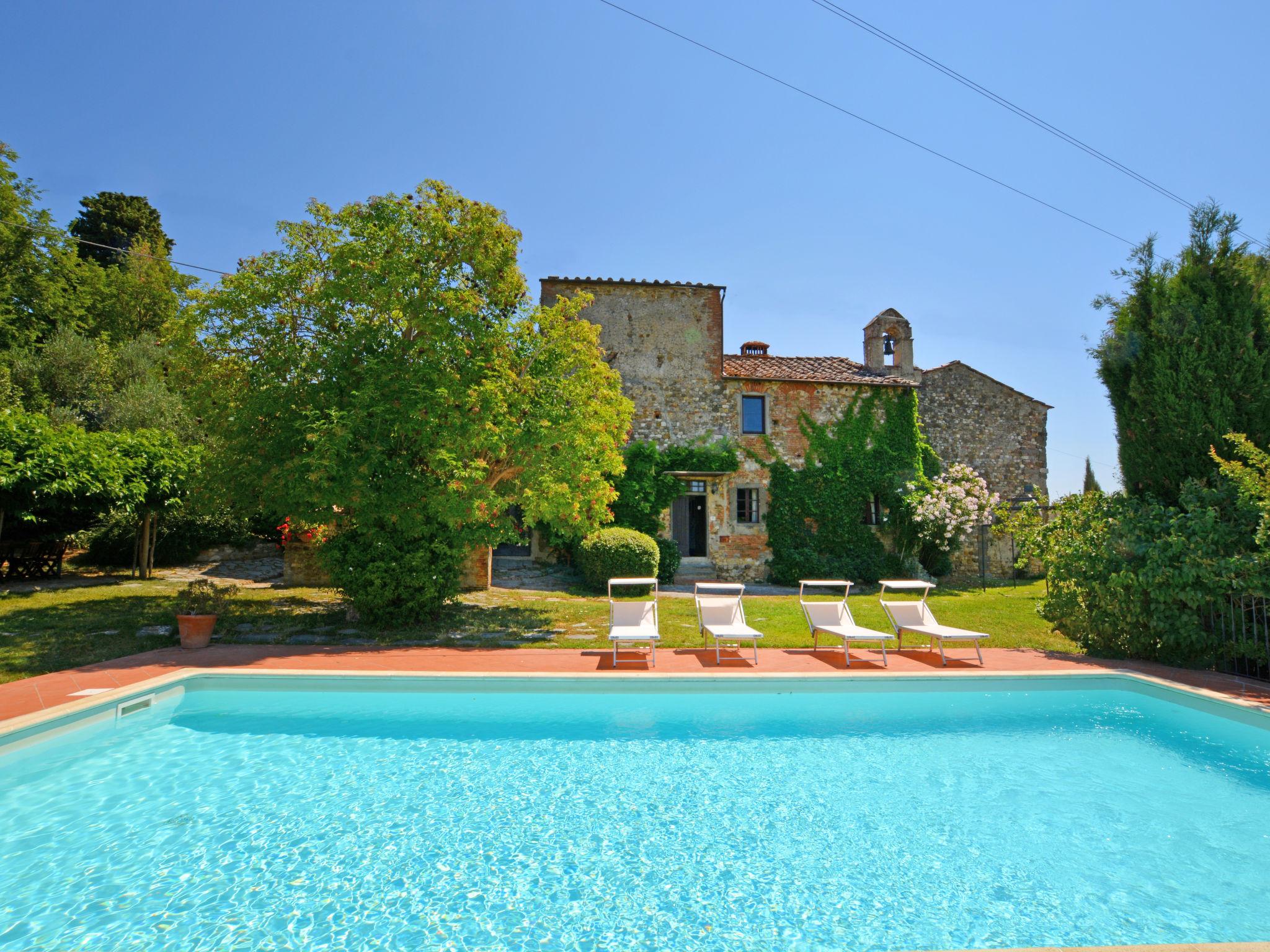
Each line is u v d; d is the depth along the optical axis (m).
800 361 21.48
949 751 5.76
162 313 26.58
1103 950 2.53
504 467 10.91
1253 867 3.85
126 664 7.44
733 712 6.71
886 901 3.45
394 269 9.17
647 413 18.47
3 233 20.83
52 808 4.40
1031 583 19.45
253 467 9.52
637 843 4.06
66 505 11.91
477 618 11.01
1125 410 9.49
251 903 3.34
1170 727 6.43
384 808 4.50
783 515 18.50
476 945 3.03
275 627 9.83
